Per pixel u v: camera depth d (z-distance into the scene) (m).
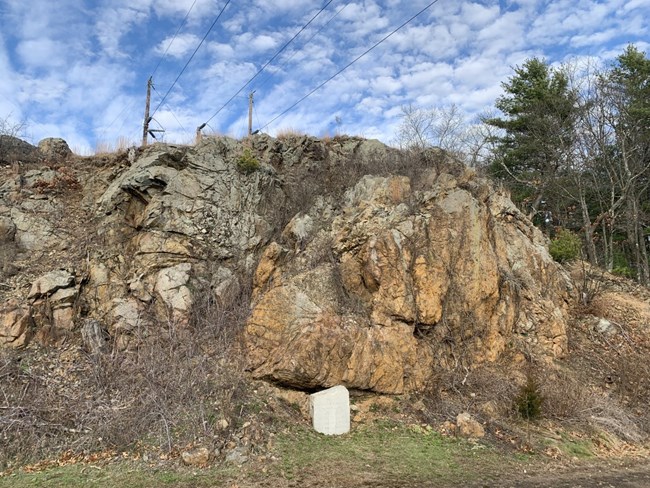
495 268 10.88
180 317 10.08
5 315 8.96
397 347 9.15
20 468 6.30
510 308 10.96
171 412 7.58
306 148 15.11
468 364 9.86
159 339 9.59
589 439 8.30
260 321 9.22
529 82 24.02
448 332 9.91
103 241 11.60
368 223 10.93
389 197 11.73
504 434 8.00
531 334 11.10
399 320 9.58
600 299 13.69
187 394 7.96
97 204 12.72
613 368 11.06
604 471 7.01
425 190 11.77
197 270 11.06
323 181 14.26
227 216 12.22
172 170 12.40
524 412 8.59
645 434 8.96
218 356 9.14
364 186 12.68
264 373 8.58
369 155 15.32
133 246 11.46
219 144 13.49
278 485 5.88
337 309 9.55
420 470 6.51
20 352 8.70
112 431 7.09
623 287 15.70
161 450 6.76
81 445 6.85
